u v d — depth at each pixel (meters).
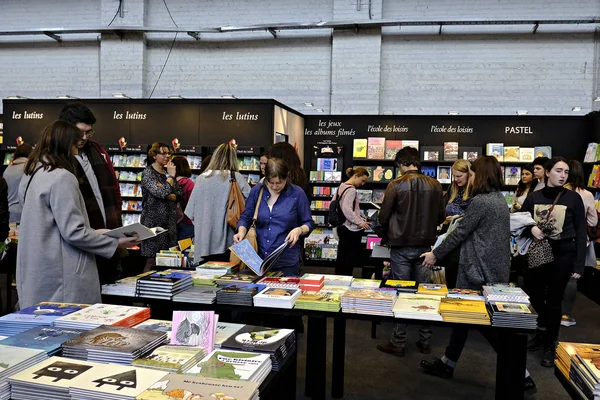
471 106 9.27
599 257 6.60
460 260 3.30
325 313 2.58
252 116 7.73
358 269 8.39
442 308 2.48
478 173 3.24
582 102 8.91
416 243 3.79
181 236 5.38
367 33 9.32
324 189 8.65
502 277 3.19
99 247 2.42
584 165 8.01
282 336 1.99
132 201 8.16
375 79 9.33
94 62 10.41
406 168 3.96
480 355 4.14
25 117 8.42
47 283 2.37
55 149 2.42
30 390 1.47
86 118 2.65
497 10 9.09
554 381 3.62
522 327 2.38
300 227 3.30
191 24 10.12
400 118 8.64
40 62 10.59
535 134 8.28
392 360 3.98
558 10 8.91
